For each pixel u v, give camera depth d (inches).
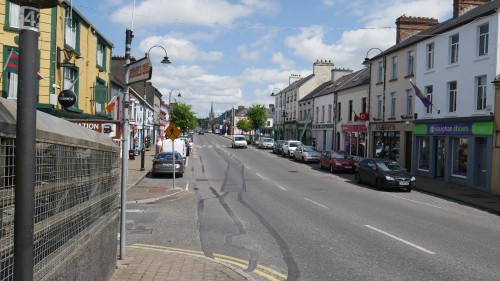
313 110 2032.5
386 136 1256.2
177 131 780.6
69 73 815.7
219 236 398.3
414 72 1104.8
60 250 161.2
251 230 426.3
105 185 239.8
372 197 703.1
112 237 259.4
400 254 335.3
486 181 813.9
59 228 159.9
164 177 990.4
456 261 317.1
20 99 104.0
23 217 103.7
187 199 655.1
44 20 709.9
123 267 276.5
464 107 896.9
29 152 104.3
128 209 553.0
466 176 884.6
